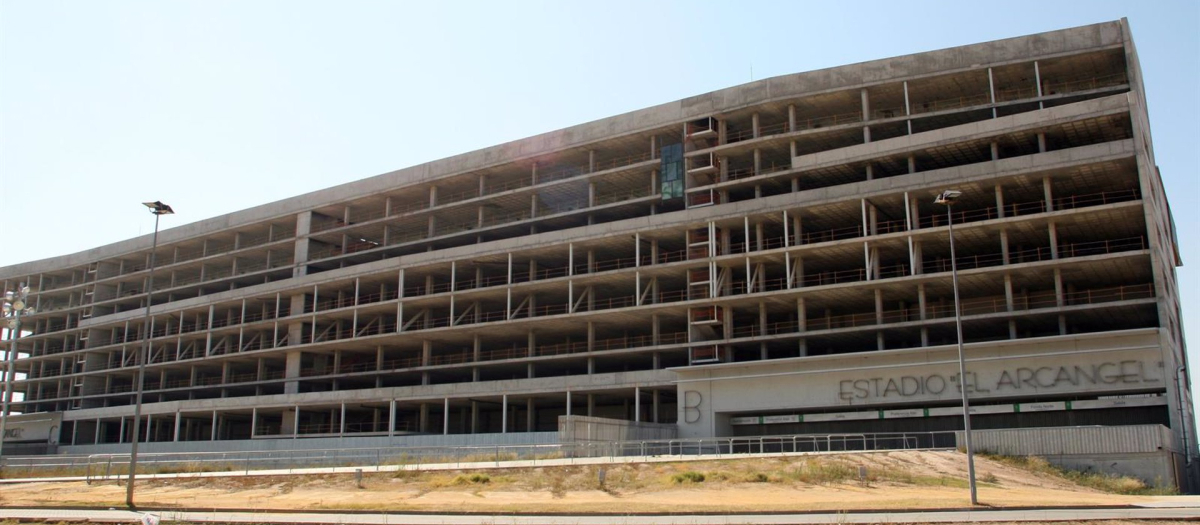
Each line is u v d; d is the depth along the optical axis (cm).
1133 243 6369
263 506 3562
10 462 6888
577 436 5588
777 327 7381
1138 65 6450
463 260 8400
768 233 7350
